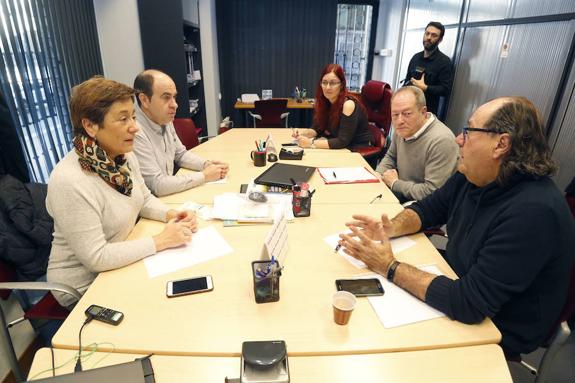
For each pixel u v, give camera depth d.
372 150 2.98
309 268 1.19
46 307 1.36
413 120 1.96
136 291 1.07
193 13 4.23
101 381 0.77
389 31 5.46
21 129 2.35
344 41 5.74
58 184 1.15
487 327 0.96
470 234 1.18
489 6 3.10
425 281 1.04
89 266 1.17
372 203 1.74
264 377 0.78
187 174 1.99
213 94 4.80
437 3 4.06
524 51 2.67
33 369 0.82
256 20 5.28
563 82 2.31
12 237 1.34
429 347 0.89
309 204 1.58
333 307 0.94
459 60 3.60
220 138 3.02
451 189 1.42
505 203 1.03
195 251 1.28
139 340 0.89
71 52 3.01
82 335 0.90
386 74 5.62
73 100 1.18
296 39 5.41
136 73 3.78
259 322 0.95
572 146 2.25
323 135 3.07
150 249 1.24
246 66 5.50
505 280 0.95
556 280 1.01
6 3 2.24
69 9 2.99
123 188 1.34
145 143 1.88
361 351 0.87
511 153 1.01
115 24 3.60
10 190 1.40
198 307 1.00
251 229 1.44
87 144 1.21
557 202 0.95
